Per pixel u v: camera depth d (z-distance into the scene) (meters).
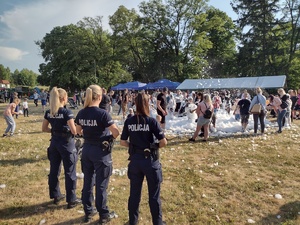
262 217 4.19
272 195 5.00
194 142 9.60
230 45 52.53
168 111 15.65
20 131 12.45
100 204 3.81
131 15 46.25
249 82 27.50
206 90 30.45
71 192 4.39
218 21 45.59
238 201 4.77
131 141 3.51
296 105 16.41
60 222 3.99
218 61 50.88
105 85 50.56
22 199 4.76
